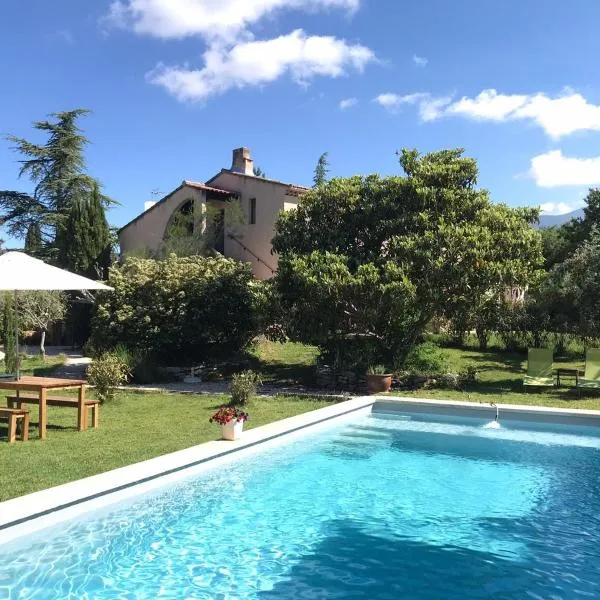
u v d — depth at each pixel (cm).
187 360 1869
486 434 1141
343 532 655
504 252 1505
